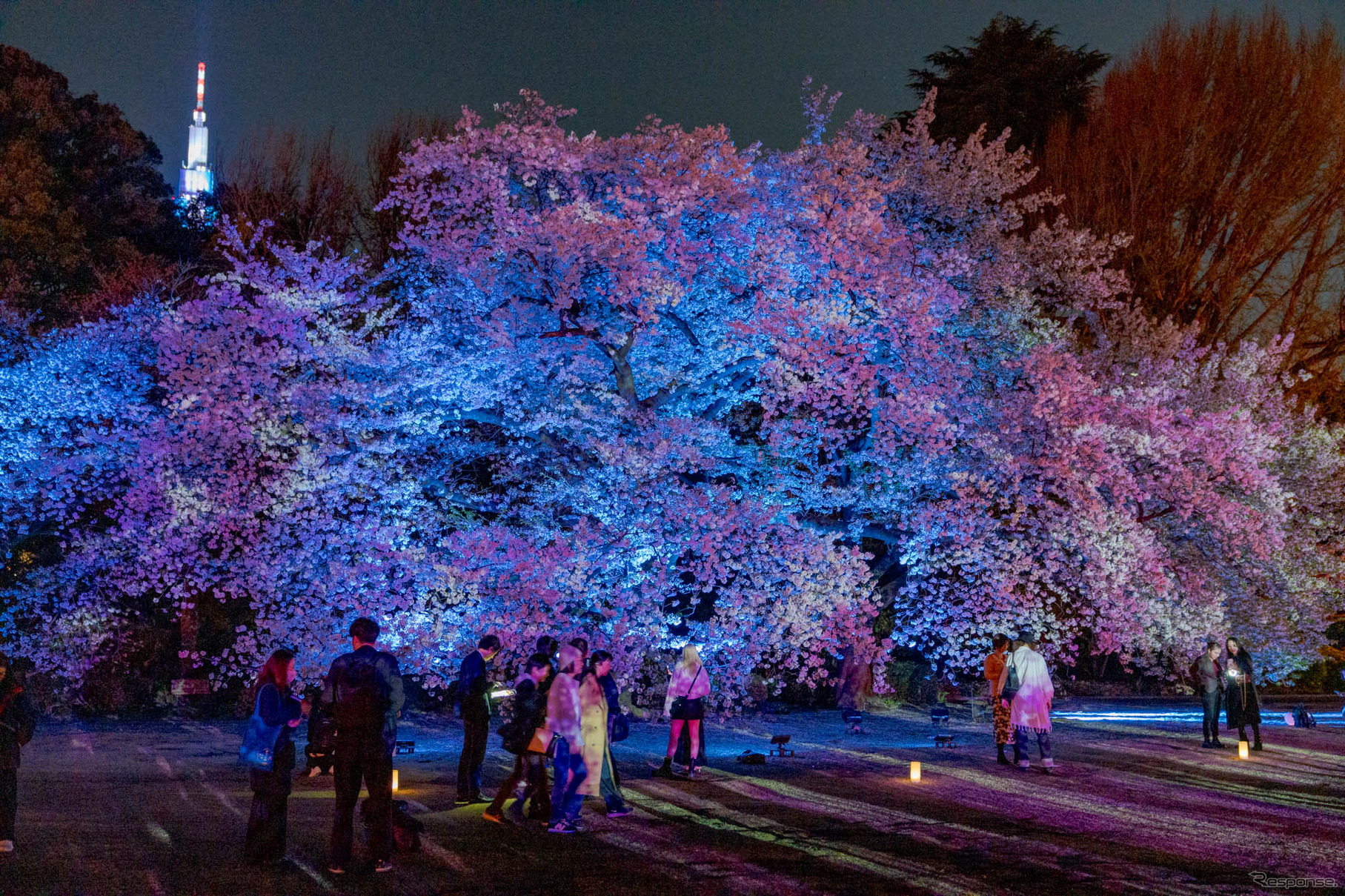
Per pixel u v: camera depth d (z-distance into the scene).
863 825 8.90
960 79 38.03
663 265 17.27
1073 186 29.19
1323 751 14.75
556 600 15.55
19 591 18.58
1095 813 9.67
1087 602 18.59
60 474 17.94
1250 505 18.75
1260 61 27.95
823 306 16.70
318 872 7.07
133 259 28.61
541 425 17.38
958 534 16.70
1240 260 27.83
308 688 16.86
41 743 15.06
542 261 16.98
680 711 11.65
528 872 7.12
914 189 20.05
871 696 21.67
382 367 16.95
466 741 9.95
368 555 16.42
